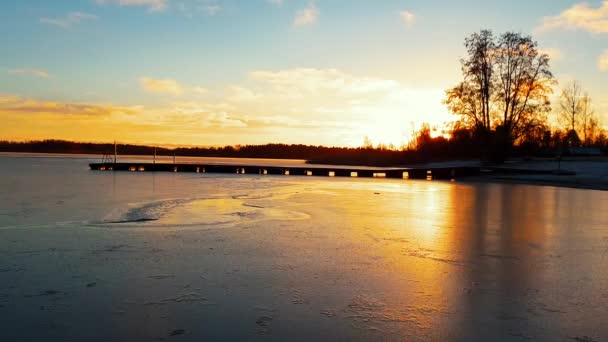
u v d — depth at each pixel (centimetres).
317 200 1672
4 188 2073
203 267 671
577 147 7075
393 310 496
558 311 495
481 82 4222
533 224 1110
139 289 565
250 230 991
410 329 444
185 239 884
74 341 414
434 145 7675
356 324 455
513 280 614
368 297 538
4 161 6512
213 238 896
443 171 3594
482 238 917
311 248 809
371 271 654
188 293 549
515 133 4256
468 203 1614
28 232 956
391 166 5853
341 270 659
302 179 3167
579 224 1116
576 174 3394
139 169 4234
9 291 555
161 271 647
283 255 752
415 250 798
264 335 427
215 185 2411
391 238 911
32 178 2828
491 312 491
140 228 1011
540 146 5909
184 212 1277
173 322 459
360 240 887
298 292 555
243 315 478
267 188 2245
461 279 616
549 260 731
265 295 543
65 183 2427
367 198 1784
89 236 912
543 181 2941
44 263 691
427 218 1209
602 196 1925
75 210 1309
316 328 445
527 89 4172
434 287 579
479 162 5591
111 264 686
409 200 1717
